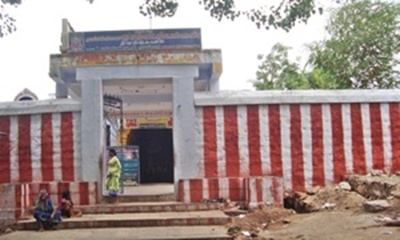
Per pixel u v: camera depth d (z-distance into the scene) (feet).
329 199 44.01
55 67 48.21
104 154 48.26
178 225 39.45
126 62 47.96
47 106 47.80
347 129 48.85
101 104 47.83
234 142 48.06
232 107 48.39
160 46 49.21
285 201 47.01
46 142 47.73
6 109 47.96
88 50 49.26
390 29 74.33
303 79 80.18
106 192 47.75
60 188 45.32
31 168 47.57
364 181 44.60
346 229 33.78
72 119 47.85
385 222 34.17
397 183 41.04
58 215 39.47
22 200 43.11
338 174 48.42
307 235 33.30
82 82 47.93
